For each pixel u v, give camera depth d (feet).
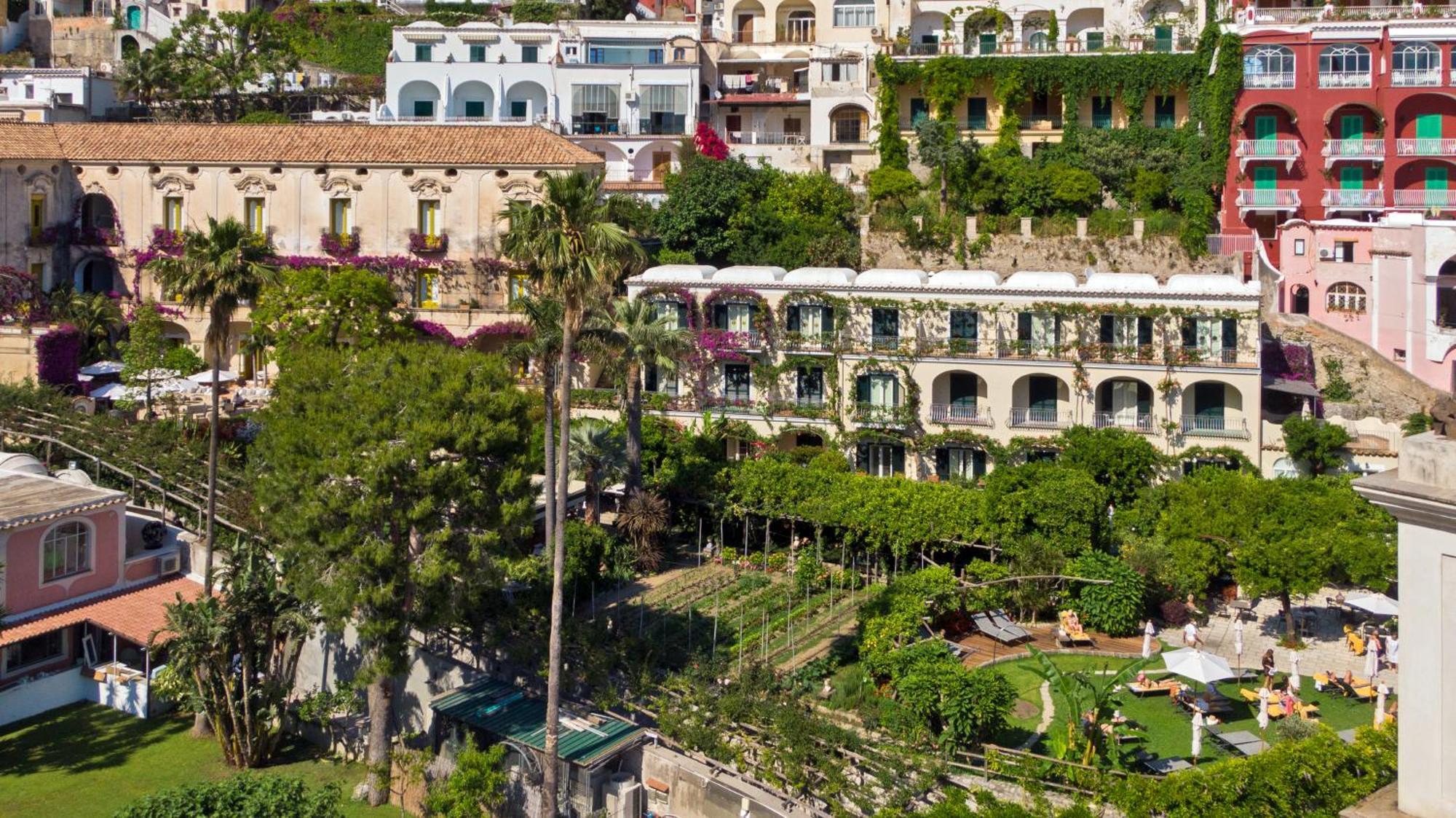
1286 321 239.71
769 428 215.10
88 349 247.70
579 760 123.95
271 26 376.68
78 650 159.22
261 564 142.00
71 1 416.67
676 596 175.83
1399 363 243.19
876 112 303.68
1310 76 270.67
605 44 326.44
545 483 178.60
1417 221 239.71
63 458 197.98
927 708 124.16
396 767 132.98
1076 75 290.56
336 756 142.31
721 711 127.24
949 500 179.52
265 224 254.68
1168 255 255.70
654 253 264.31
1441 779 54.49
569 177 125.18
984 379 207.31
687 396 219.61
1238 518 163.53
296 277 221.87
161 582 169.37
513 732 129.49
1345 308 248.93
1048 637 163.73
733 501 192.85
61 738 144.97
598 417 221.05
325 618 131.34
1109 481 193.06
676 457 203.21
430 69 319.68
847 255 257.96
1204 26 295.07
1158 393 200.85
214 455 155.43
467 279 247.09
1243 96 273.75
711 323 219.61
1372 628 164.45
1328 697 143.02
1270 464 199.62
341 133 257.96
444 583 133.08
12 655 153.58
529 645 141.79
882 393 212.43
